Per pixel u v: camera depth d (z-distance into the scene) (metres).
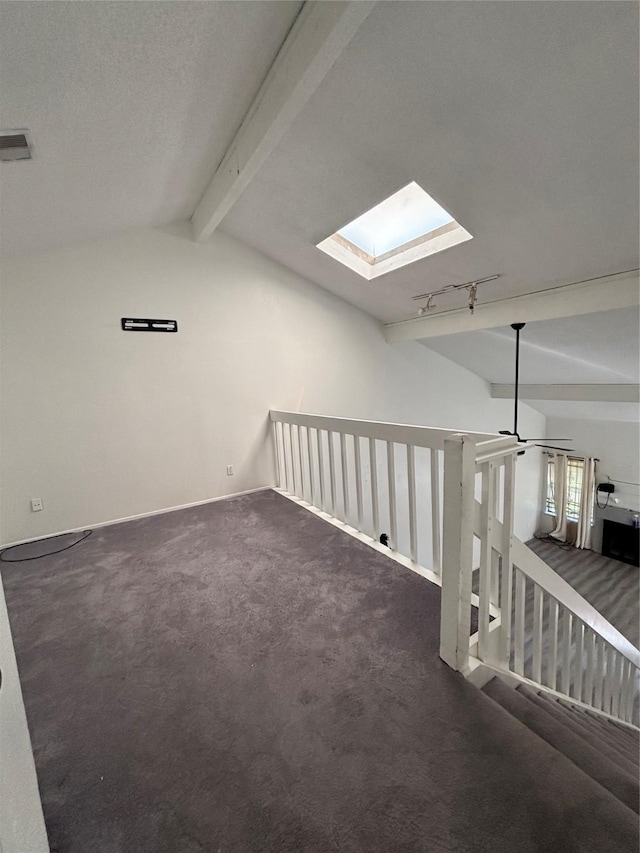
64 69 1.35
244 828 1.04
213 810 1.09
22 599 2.22
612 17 1.33
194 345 3.64
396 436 2.38
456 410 5.85
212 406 3.79
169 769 1.21
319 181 2.61
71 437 3.16
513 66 1.57
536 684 1.83
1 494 2.94
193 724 1.37
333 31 1.40
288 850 0.99
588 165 1.91
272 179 2.72
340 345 4.55
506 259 2.88
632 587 5.93
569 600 1.93
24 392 2.96
